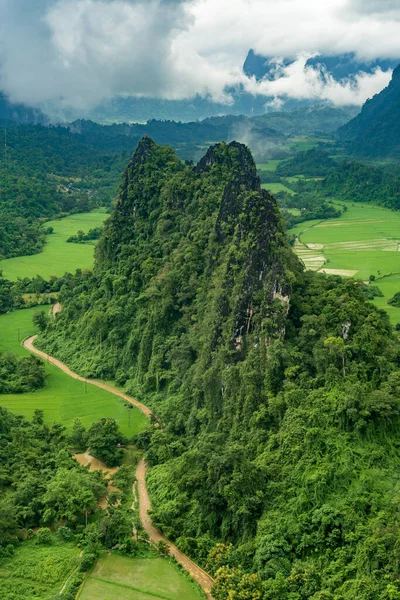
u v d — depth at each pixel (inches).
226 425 4505.4
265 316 4633.4
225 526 3759.8
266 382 4355.3
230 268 5241.1
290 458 3801.7
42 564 3619.6
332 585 3100.4
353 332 4382.4
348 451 3634.4
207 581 3506.4
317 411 3897.6
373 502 3366.1
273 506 3631.9
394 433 3777.1
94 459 4923.7
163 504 4148.6
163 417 5251.0
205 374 4899.1
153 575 3570.4
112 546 3799.2
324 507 3420.3
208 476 3981.3
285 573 3284.9
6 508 3909.9
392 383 3949.3
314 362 4269.2
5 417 5206.7
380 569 3006.9
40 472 4503.0
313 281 5017.2
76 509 4055.1
